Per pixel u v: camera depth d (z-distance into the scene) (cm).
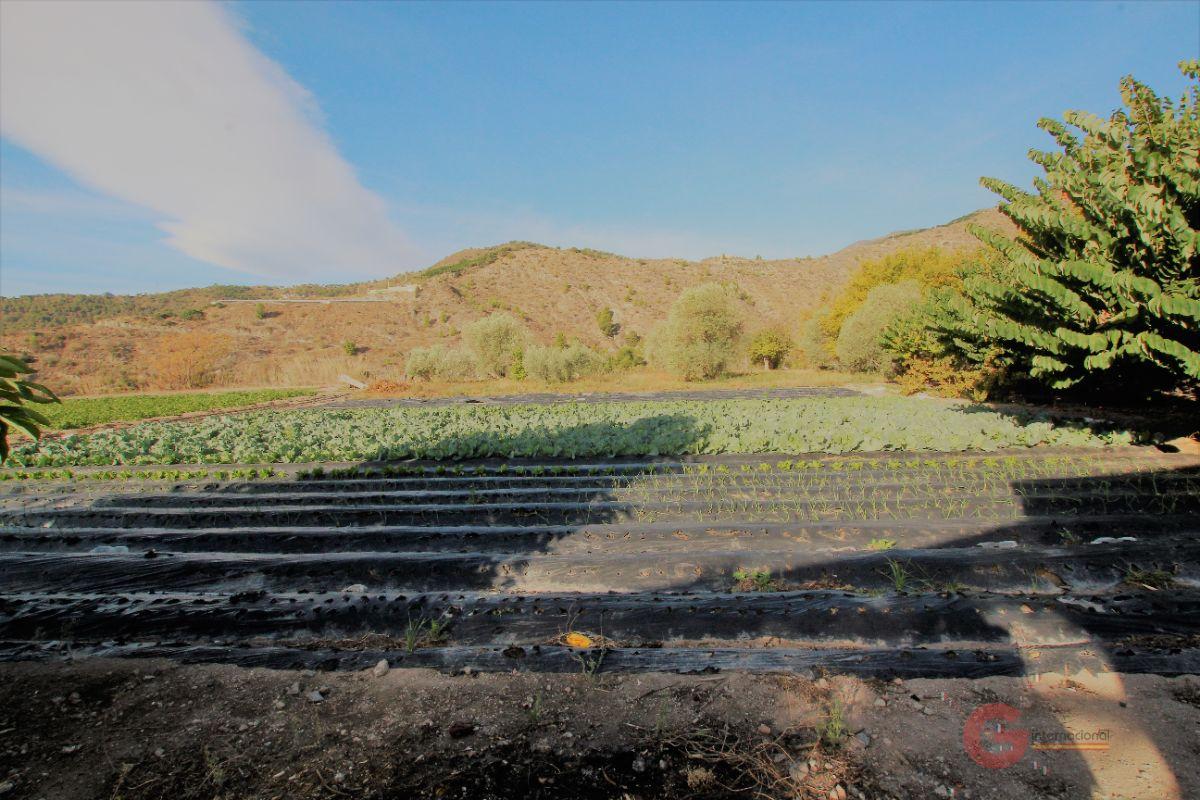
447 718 269
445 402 1997
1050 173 694
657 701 276
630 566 454
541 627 369
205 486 783
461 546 529
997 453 775
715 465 774
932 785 219
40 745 255
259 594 418
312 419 1434
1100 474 624
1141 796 210
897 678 287
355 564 474
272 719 272
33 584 475
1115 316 620
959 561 423
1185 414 934
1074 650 302
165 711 280
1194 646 308
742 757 237
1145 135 610
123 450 1018
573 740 252
